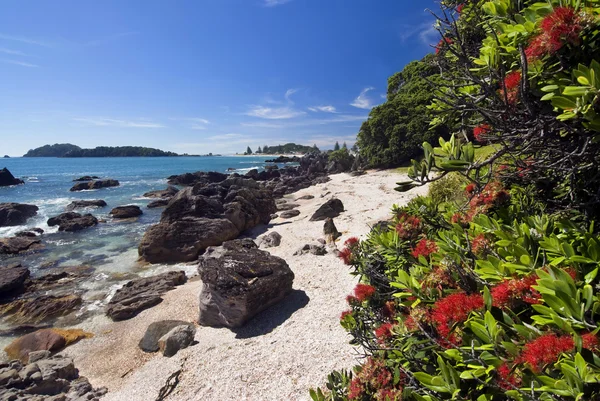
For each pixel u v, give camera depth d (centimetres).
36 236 2197
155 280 1359
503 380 142
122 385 762
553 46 154
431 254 263
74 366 853
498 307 179
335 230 1686
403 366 247
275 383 656
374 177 3853
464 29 258
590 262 158
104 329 1050
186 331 898
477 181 198
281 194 3728
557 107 149
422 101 3919
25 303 1201
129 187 5056
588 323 135
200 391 673
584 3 154
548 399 126
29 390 741
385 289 360
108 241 2102
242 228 2106
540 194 257
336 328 819
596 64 133
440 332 192
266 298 969
